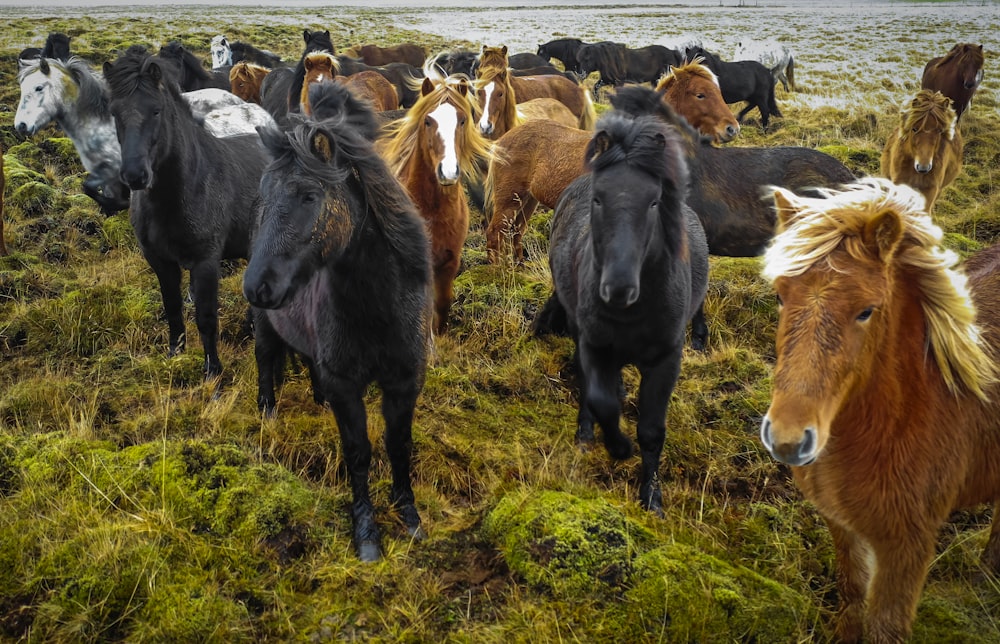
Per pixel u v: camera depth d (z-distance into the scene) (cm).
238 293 607
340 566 311
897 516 245
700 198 530
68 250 677
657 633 275
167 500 330
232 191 510
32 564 302
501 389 479
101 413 440
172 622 274
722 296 596
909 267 238
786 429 208
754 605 287
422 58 1867
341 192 278
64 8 5847
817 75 2147
